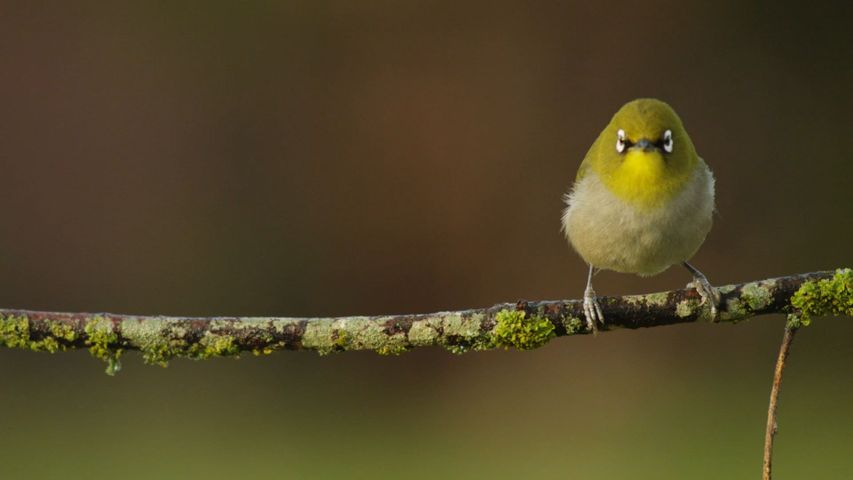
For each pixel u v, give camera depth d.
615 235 7.32
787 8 17.98
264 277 17.16
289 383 15.13
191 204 17.42
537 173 17.16
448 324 5.90
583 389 15.09
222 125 17.62
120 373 14.78
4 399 14.23
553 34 17.69
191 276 17.19
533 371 15.32
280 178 17.45
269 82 17.66
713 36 17.98
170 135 17.59
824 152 17.55
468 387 15.37
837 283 5.81
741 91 17.81
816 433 12.64
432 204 17.12
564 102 17.48
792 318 5.88
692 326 15.44
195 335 5.79
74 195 17.30
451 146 17.27
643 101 7.47
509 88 17.47
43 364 14.88
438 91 17.44
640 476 11.64
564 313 6.00
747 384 14.58
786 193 17.41
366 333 5.87
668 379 15.02
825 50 17.91
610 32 17.73
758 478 11.44
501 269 16.88
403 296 16.98
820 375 14.61
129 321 5.76
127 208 17.36
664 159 7.08
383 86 17.55
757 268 16.94
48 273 17.05
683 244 7.33
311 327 5.84
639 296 6.04
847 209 17.14
